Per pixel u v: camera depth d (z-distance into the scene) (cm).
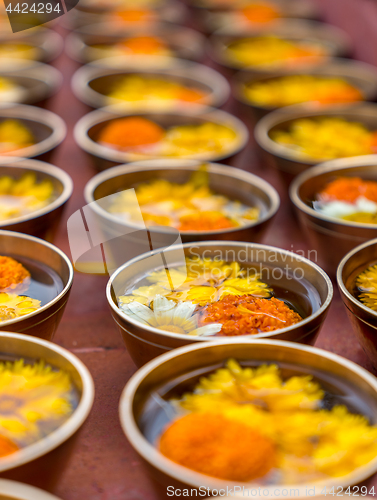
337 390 52
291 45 106
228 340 53
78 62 101
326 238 64
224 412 51
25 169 69
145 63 96
